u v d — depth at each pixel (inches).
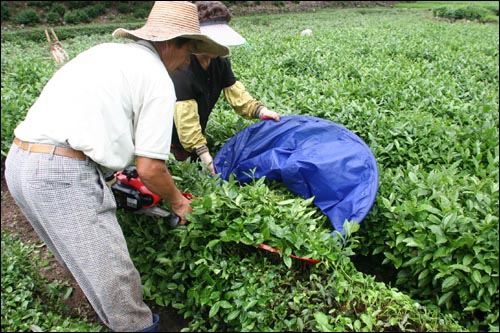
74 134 94.3
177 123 137.9
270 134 148.1
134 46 104.4
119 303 104.6
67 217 97.3
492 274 105.6
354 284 111.5
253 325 105.3
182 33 102.5
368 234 133.3
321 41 379.2
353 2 1134.4
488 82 279.3
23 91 228.5
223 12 137.0
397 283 123.3
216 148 171.8
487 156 146.9
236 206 116.3
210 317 115.3
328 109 189.8
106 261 100.7
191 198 122.8
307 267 115.1
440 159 154.9
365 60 301.4
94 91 96.2
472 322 112.8
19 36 581.6
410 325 102.9
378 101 215.6
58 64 275.9
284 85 226.2
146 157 99.9
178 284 127.0
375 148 156.1
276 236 112.0
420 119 173.3
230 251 119.3
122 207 121.4
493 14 892.0
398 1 1222.3
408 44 364.8
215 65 143.4
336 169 129.5
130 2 885.8
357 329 98.0
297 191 135.4
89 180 98.6
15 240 163.9
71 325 116.3
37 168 95.7
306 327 104.6
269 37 414.0
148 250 127.9
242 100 152.3
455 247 108.8
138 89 99.0
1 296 124.7
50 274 144.2
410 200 127.2
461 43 403.9
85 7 840.3
